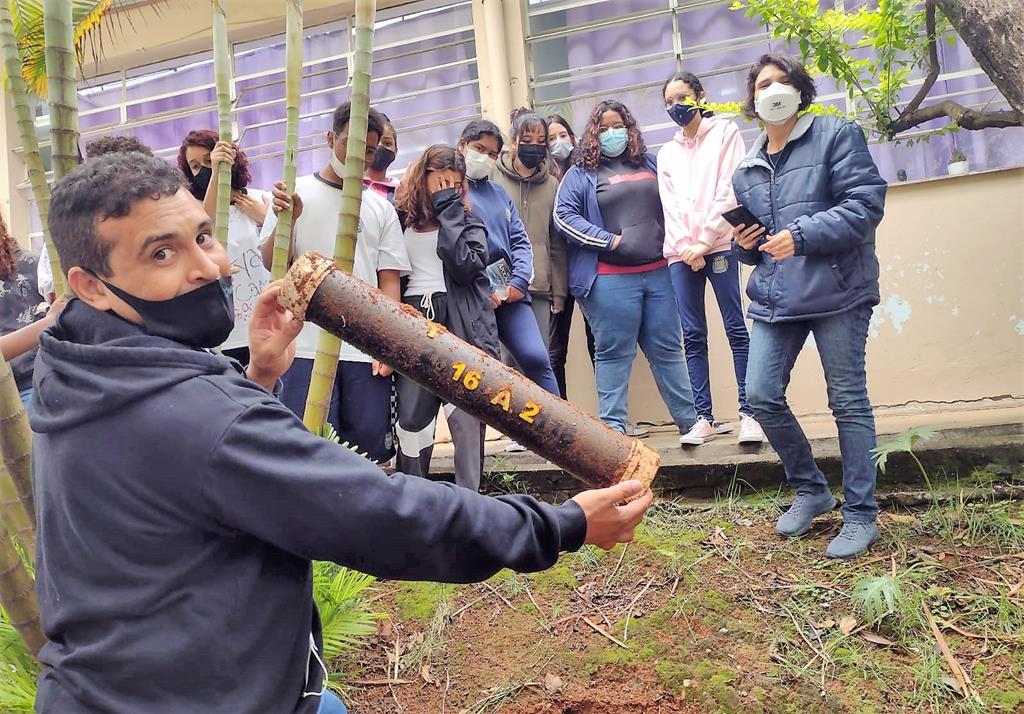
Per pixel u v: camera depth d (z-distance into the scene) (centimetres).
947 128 444
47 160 617
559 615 304
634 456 139
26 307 329
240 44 601
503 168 455
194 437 117
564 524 132
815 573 303
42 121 614
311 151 589
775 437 326
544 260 455
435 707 275
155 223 125
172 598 117
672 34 536
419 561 122
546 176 461
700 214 421
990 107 482
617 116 432
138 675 116
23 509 202
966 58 488
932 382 470
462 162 360
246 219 367
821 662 264
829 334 310
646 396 503
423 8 569
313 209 347
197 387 121
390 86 580
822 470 365
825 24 422
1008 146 486
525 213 453
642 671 274
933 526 321
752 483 370
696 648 279
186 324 131
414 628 311
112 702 116
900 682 252
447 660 294
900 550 307
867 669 258
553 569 329
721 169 424
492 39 542
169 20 586
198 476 117
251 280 363
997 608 272
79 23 303
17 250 334
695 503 371
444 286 357
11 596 186
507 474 391
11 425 193
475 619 310
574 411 142
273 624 124
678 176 429
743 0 457
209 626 118
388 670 293
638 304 419
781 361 323
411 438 350
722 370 495
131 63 616
